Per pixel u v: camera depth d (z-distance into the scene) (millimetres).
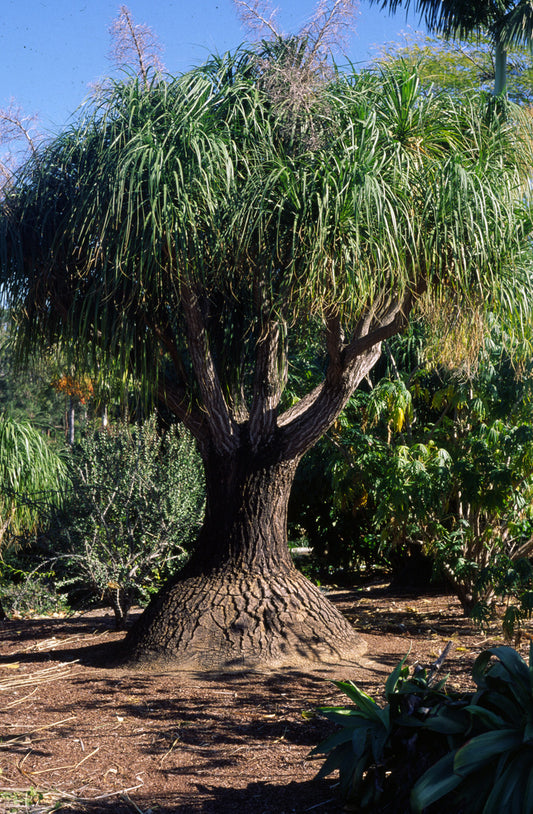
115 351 5184
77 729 3826
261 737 3666
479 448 6555
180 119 4828
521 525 6652
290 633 5129
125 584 6707
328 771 2885
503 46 9430
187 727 3812
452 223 4570
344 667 4941
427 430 7695
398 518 6820
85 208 4879
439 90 5344
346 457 7273
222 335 5773
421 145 5059
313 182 4465
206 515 5656
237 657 4934
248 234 4637
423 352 6633
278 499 5492
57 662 5402
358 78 5195
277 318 5039
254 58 5145
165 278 5004
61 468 9336
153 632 5219
